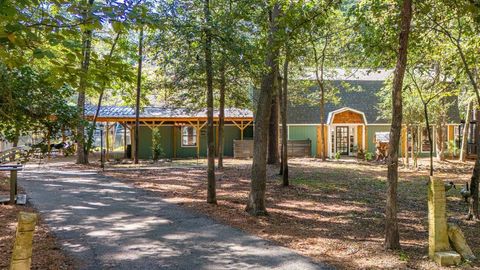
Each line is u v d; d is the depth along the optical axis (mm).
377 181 17016
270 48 9062
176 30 9586
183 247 7148
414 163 22906
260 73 10047
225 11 10680
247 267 6102
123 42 19641
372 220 9867
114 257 6500
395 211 7059
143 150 28766
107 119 25891
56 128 6727
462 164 24578
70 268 5914
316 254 6797
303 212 10742
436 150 28125
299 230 8633
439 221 6383
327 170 20891
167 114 27141
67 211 9992
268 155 22391
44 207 10375
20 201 10578
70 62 4301
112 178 17078
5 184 14164
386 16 9570
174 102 13781
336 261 6395
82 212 9922
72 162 24391
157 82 14961
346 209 11273
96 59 4617
